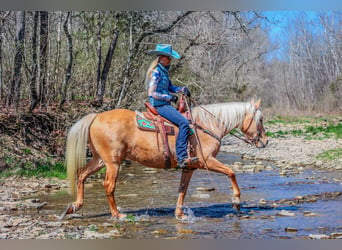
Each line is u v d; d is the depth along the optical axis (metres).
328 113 38.34
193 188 10.73
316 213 7.87
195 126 7.44
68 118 14.95
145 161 7.44
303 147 18.69
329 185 10.82
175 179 12.14
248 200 9.14
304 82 46.81
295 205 8.62
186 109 7.61
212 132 7.60
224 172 7.52
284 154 17.31
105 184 7.37
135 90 18.17
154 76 7.26
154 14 18.62
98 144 7.30
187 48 19.45
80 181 7.59
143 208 8.43
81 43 18.30
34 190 10.03
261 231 6.66
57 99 16.50
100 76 17.89
